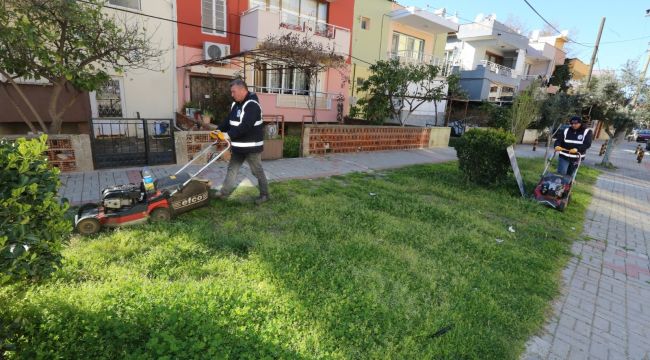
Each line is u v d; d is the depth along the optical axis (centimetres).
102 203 414
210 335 239
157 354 222
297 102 1479
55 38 591
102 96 1084
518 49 2634
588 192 909
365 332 273
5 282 231
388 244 442
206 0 1254
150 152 734
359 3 1720
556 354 287
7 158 221
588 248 530
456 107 2342
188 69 1233
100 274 313
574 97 1311
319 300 305
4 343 207
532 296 361
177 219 453
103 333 238
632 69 1338
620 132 1424
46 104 992
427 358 256
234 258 364
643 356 297
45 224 242
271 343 242
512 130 1386
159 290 284
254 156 515
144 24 1119
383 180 805
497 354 274
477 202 688
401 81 1443
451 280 372
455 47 2600
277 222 475
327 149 1052
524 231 563
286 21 1441
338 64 1190
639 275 454
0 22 547
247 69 1362
